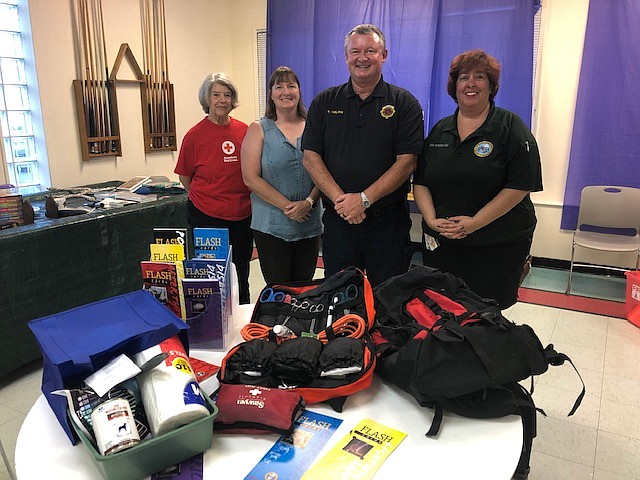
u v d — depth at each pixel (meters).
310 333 1.40
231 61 5.49
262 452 1.01
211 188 2.71
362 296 1.43
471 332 1.14
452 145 2.03
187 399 0.97
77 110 4.02
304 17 4.66
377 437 1.06
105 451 0.88
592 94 3.77
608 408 2.30
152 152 4.71
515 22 3.81
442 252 2.15
